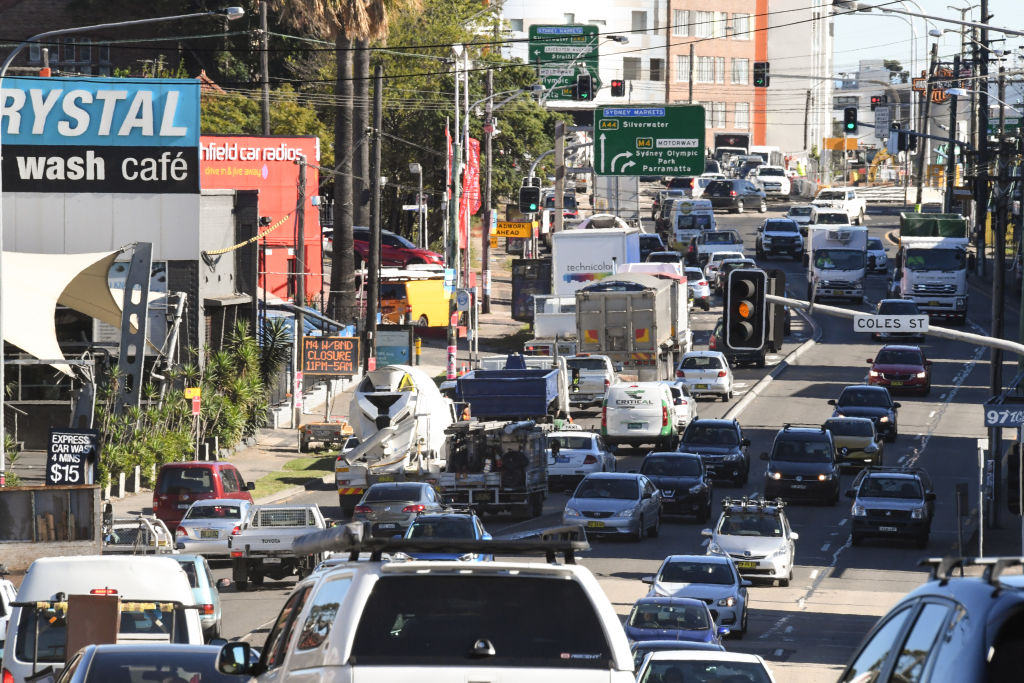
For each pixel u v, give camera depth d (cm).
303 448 16988
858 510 12788
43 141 17338
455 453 13488
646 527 12925
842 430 15938
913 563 12300
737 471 15338
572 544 3067
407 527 11144
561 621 2903
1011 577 2247
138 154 17375
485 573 2909
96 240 17375
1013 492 12775
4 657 5597
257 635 8769
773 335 7900
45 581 5691
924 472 13512
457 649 2864
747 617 9994
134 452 14400
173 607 5772
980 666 2033
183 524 11162
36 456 15500
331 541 3003
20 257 14525
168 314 16362
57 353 13550
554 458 14825
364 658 2833
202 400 16550
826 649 9281
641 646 7419
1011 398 12619
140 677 4422
